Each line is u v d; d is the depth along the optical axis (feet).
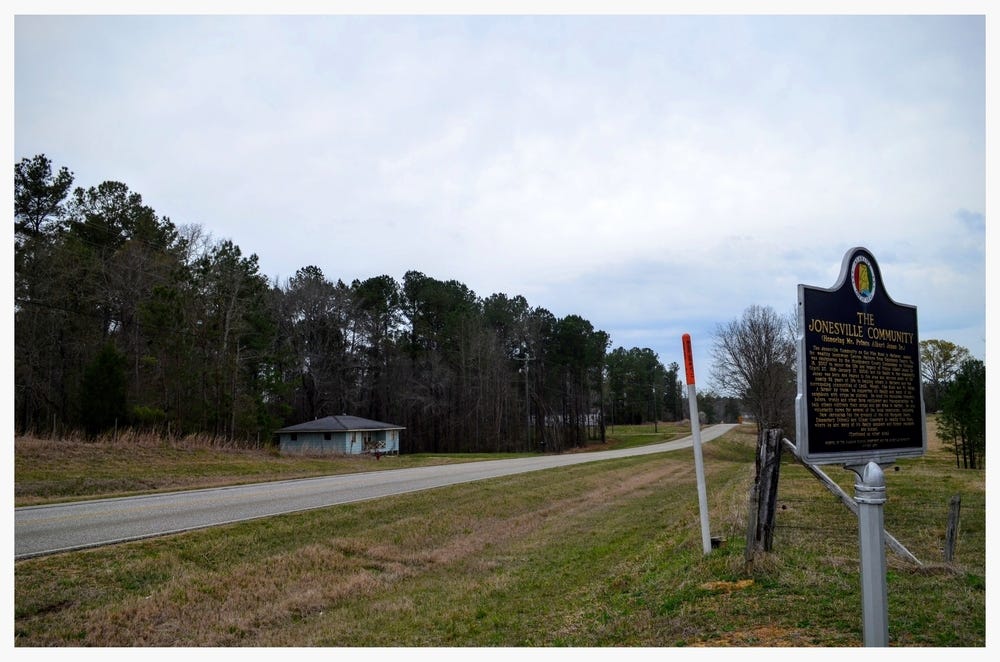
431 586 32.76
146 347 129.29
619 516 56.29
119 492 60.23
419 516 50.08
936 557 28.81
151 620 25.54
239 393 141.08
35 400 121.19
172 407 128.77
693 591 23.40
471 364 228.02
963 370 110.93
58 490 61.62
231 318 140.87
